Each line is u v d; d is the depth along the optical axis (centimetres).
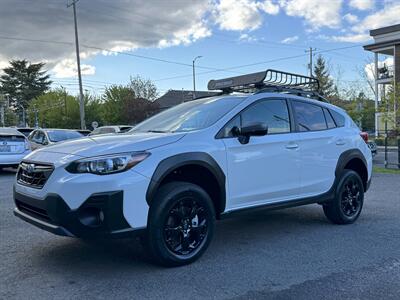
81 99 3603
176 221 447
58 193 400
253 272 437
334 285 404
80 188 395
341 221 637
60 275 428
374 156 1862
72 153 421
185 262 452
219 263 463
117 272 435
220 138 487
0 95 7512
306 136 580
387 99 1850
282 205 550
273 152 534
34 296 378
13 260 473
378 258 482
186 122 524
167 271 437
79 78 3600
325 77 5588
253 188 514
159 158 431
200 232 465
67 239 556
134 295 380
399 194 916
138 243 534
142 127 559
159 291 388
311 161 583
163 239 432
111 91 6266
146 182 417
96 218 403
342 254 497
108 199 397
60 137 1551
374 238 566
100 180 398
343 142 634
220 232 599
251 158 510
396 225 638
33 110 8412
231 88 625
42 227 419
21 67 9594
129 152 418
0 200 858
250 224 646
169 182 452
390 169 1407
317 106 625
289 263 465
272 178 534
